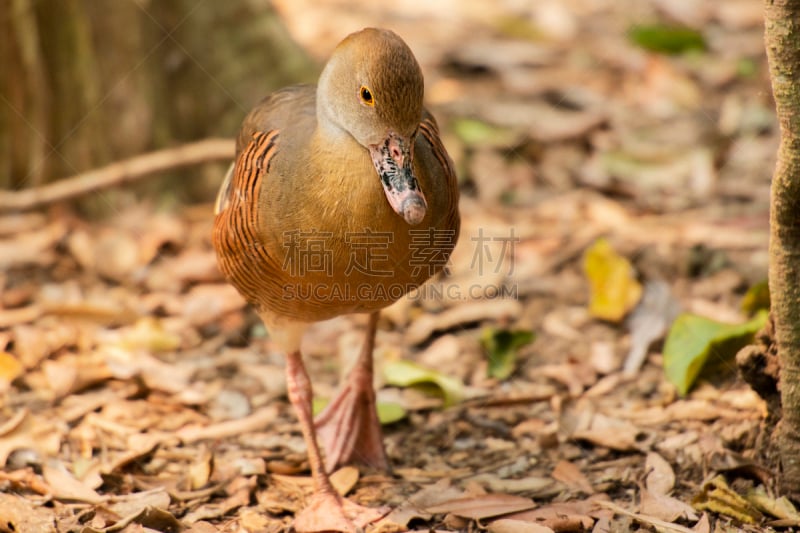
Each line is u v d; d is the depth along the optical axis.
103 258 12.16
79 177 13.10
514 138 14.73
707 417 9.16
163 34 13.34
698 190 13.68
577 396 9.84
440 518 7.94
